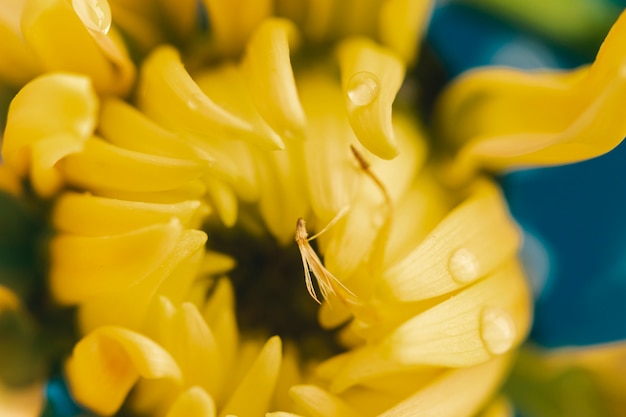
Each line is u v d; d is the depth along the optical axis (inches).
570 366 7.3
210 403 6.6
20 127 6.7
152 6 7.3
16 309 7.0
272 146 6.8
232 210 7.0
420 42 7.3
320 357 7.2
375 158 7.1
